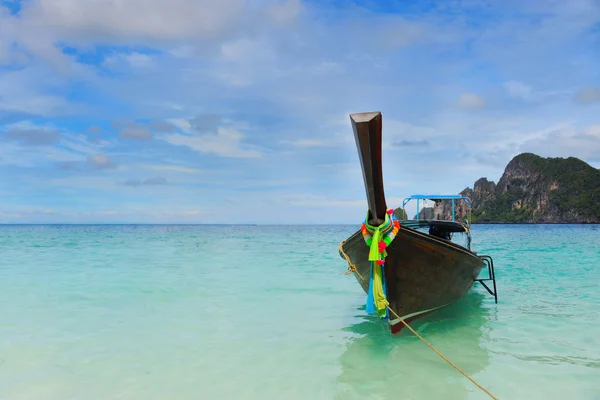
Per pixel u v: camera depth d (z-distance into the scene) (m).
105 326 8.02
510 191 179.50
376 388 5.34
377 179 5.96
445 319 8.53
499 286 12.41
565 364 6.12
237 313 9.04
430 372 5.88
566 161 170.00
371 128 5.38
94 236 47.62
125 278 13.70
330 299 10.45
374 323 8.23
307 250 25.61
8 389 5.26
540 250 24.36
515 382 5.50
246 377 5.67
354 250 7.45
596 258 19.89
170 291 11.44
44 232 64.75
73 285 12.35
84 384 5.42
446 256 7.29
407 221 9.55
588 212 148.12
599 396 5.08
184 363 6.17
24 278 13.72
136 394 5.14
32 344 6.97
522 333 7.64
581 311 9.20
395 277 6.84
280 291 11.45
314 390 5.30
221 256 21.28
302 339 7.29
